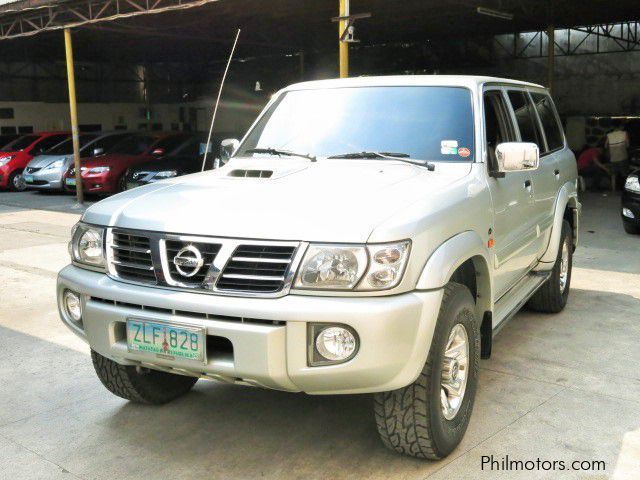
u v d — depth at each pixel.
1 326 5.20
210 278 2.67
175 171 13.32
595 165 15.01
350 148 3.68
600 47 21.77
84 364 4.36
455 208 3.00
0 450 3.21
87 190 14.67
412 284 2.63
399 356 2.57
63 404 3.74
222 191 3.09
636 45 21.14
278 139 3.93
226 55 27.02
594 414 3.45
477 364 3.20
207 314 2.66
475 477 2.86
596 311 5.29
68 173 14.94
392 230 2.60
